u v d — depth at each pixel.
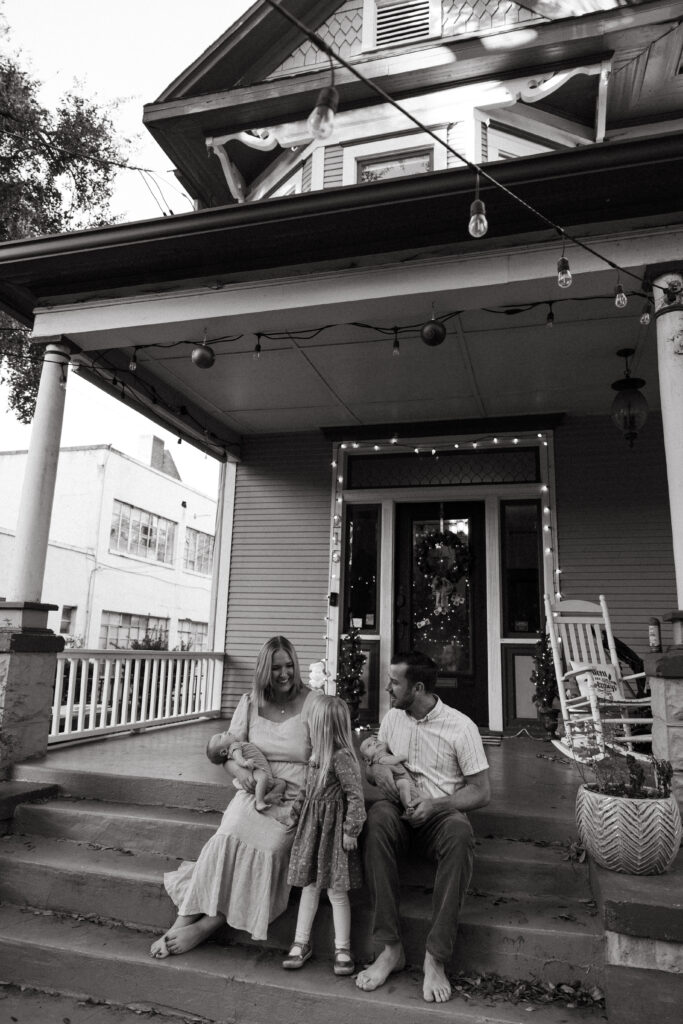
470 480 7.07
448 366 5.77
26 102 9.08
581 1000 2.53
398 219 3.98
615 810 2.73
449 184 3.75
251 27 6.52
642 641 6.28
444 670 6.80
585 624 5.83
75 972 2.86
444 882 2.65
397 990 2.58
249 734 3.21
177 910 3.09
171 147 7.05
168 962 2.78
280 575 7.41
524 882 3.07
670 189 3.63
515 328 5.02
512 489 6.83
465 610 6.86
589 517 6.60
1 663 4.29
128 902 3.18
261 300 4.46
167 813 3.72
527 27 5.77
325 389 6.37
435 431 7.08
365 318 4.50
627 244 3.82
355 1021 2.49
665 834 2.70
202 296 4.59
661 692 3.27
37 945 2.94
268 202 4.04
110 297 4.81
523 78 5.98
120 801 3.97
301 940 2.77
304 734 3.11
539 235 3.97
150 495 22.03
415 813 2.81
